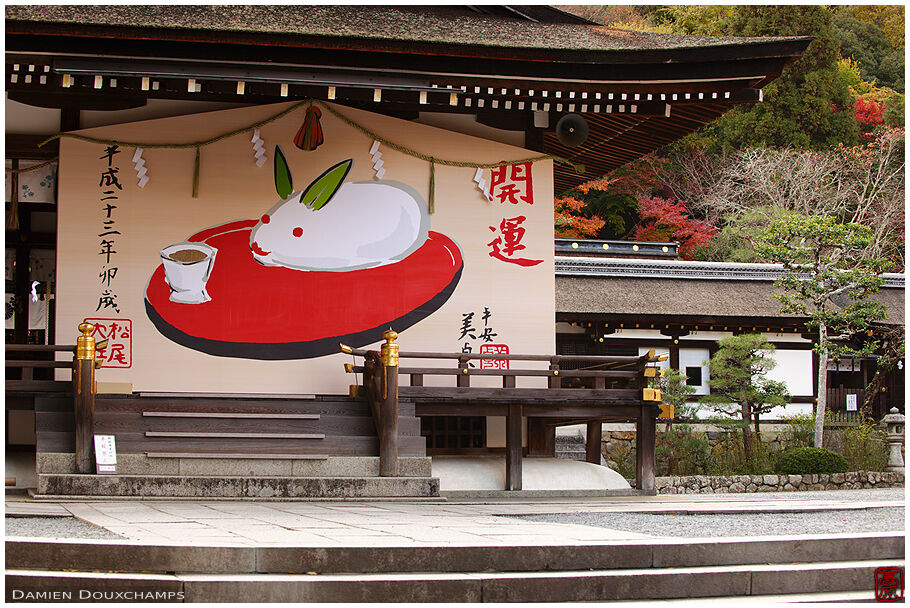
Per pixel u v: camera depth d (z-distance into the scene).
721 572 5.37
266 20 11.05
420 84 10.39
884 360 21.97
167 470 9.12
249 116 11.44
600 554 5.48
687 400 20.38
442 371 10.35
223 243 11.20
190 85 10.07
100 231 10.97
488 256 11.72
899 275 25.61
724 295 22.81
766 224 33.34
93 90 11.05
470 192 11.78
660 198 35.66
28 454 10.09
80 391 8.98
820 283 19.80
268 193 11.36
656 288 22.67
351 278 11.39
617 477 11.20
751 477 16.84
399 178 11.63
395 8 12.97
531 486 10.70
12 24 9.34
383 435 9.60
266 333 11.15
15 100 11.13
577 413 10.84
